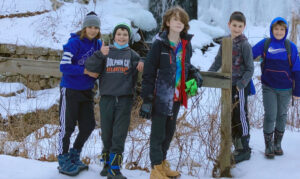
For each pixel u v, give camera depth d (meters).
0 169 3.47
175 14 3.14
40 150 4.23
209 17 10.99
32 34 7.35
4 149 4.33
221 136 3.52
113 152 3.22
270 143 4.03
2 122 5.30
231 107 3.62
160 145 3.27
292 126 5.65
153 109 3.21
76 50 3.30
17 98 6.20
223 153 3.52
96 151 4.46
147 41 9.39
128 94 3.25
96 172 3.48
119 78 3.22
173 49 3.21
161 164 3.26
